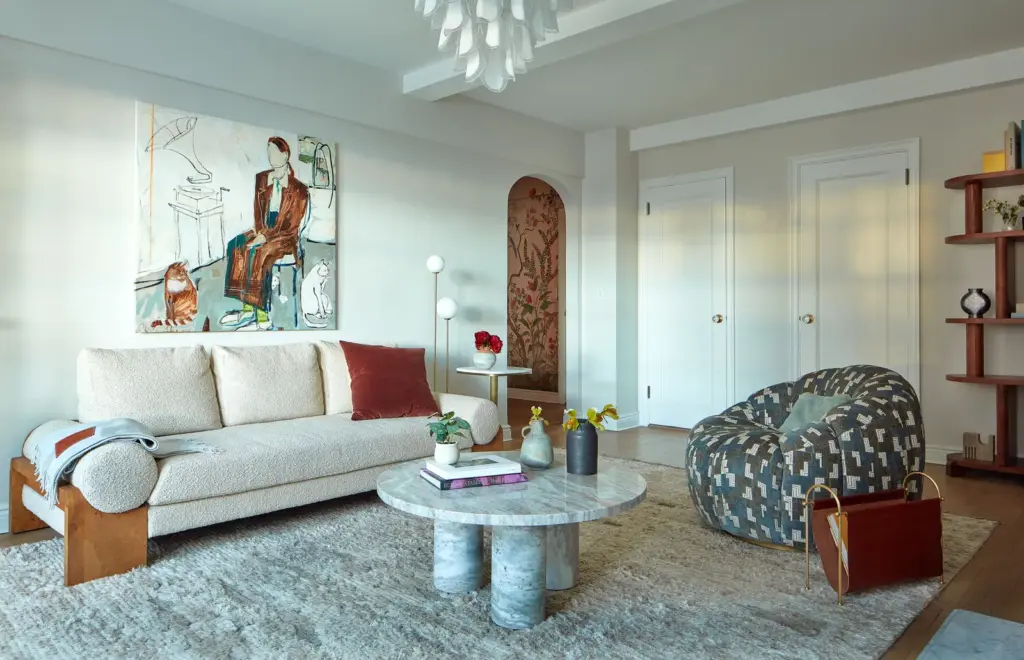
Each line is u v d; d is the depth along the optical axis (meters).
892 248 4.95
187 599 2.33
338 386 4.00
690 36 4.02
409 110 4.74
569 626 2.13
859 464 2.71
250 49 3.89
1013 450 4.49
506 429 4.86
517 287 8.00
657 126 5.99
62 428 2.90
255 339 3.96
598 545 2.89
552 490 2.29
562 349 7.52
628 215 6.22
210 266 3.76
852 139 5.12
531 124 5.71
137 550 2.61
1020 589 2.46
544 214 7.68
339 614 2.21
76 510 2.47
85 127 3.31
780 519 2.75
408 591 2.40
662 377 6.20
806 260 5.37
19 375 3.12
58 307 3.24
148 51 3.48
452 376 5.14
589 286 6.26
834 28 3.92
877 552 2.35
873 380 3.08
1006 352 4.48
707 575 2.55
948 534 3.08
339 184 4.38
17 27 3.05
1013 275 4.45
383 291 4.64
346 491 3.28
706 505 3.01
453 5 2.04
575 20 3.61
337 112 4.31
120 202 3.44
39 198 3.18
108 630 2.10
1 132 3.06
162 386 3.29
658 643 2.02
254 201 3.94
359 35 4.00
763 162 5.59
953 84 4.49
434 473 2.37
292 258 4.12
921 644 2.05
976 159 4.59
